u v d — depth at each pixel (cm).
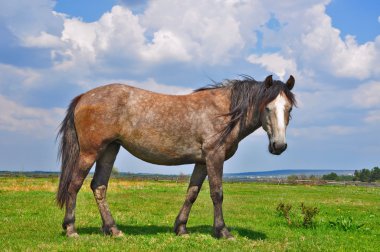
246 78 873
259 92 815
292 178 6431
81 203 1609
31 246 736
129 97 835
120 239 809
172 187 2941
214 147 826
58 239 817
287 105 788
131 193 2206
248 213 1460
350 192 3052
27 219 1107
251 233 977
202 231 962
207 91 874
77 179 831
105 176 869
